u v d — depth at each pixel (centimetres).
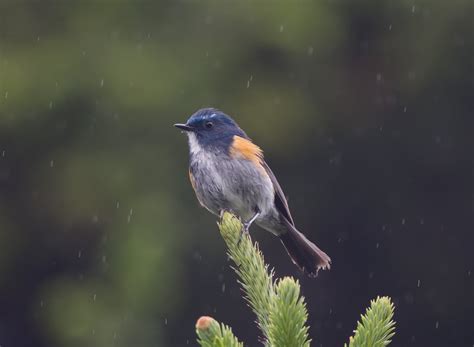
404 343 1781
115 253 1566
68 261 1638
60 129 1609
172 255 1553
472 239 1767
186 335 1574
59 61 1594
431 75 1727
